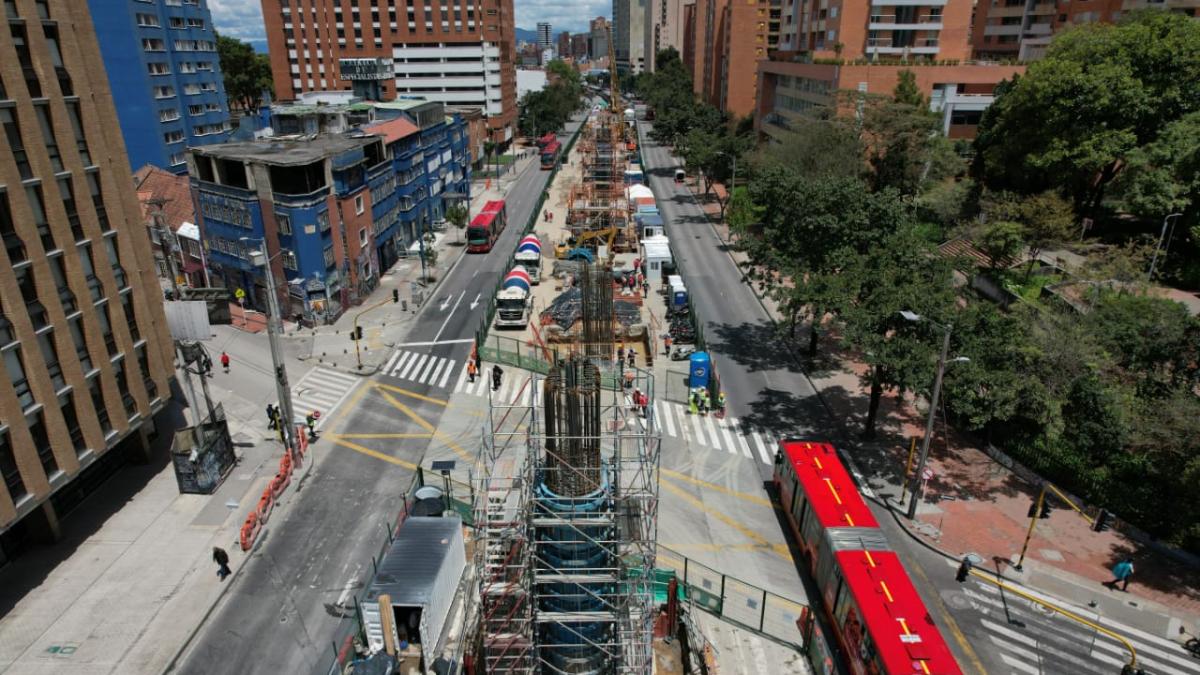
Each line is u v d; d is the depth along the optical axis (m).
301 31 138.75
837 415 42.09
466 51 136.75
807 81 87.50
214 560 29.86
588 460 20.89
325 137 64.19
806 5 97.75
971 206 65.06
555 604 21.88
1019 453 36.19
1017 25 103.06
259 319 57.06
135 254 34.59
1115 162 60.09
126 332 33.22
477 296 63.34
